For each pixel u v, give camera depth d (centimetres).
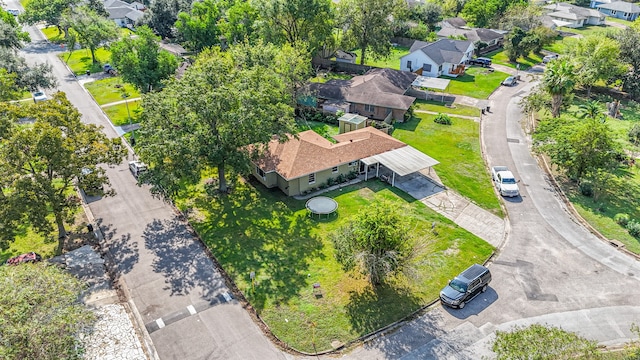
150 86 5991
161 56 6006
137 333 2688
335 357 2580
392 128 5453
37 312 2181
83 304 2825
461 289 2927
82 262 3291
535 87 6588
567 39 8512
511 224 3791
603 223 3788
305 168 4100
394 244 2834
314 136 4666
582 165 4219
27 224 3712
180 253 3406
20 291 2214
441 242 3531
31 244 3488
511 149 5116
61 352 2127
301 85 5925
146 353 2553
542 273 3234
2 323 2030
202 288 3062
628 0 13962
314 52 7244
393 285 3097
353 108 6047
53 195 3166
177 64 6269
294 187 4125
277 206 3994
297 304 2930
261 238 3569
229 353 2588
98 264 3284
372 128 5000
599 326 2788
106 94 6656
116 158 3634
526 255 3422
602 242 3572
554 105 5441
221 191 4194
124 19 10600
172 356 2550
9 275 2309
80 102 6359
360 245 2873
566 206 4056
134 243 3516
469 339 2694
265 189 4266
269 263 3294
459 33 9131
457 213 3922
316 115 5872
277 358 2567
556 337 2066
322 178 4284
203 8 8519
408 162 4353
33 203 3078
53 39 9444
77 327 2344
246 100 3766
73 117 3500
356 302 2953
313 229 3678
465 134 5466
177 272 3209
